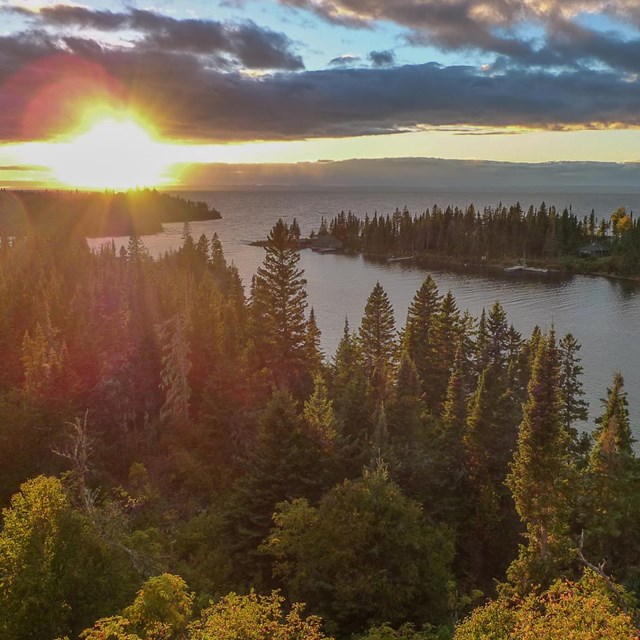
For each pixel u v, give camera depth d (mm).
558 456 33781
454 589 30656
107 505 26516
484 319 76125
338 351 68312
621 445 41219
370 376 68938
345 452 38250
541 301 147375
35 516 19562
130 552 22625
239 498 33906
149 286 71125
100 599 19609
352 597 24703
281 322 65500
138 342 58156
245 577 31125
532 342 72500
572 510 34406
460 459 45062
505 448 44750
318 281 183250
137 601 16516
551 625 15523
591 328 119062
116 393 50000
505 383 58688
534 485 33406
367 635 24047
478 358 69562
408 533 26156
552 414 33312
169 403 55156
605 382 87500
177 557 31672
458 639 18531
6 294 79250
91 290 83000
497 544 42219
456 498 41281
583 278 185625
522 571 33438
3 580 18328
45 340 64188
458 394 54562
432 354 72812
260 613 16844
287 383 61969
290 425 34938
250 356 64688
